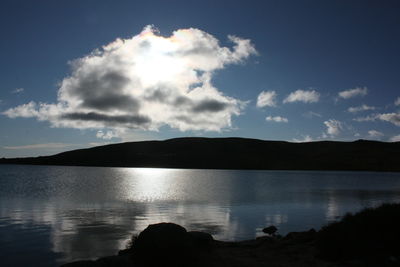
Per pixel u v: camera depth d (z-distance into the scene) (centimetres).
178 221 3038
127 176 12788
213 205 4356
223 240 2300
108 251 1961
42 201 4638
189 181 10212
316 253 1599
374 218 1638
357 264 1344
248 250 1720
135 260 1391
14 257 1820
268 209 3997
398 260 1312
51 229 2583
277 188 7700
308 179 12025
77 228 2636
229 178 12244
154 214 3469
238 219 3212
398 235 1498
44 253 1903
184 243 1421
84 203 4453
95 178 11156
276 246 1803
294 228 2788
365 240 1516
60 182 9000
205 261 1462
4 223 2833
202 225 2858
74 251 1953
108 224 2833
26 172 15338
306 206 4328
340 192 6719
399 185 9050
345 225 1653
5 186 7406
